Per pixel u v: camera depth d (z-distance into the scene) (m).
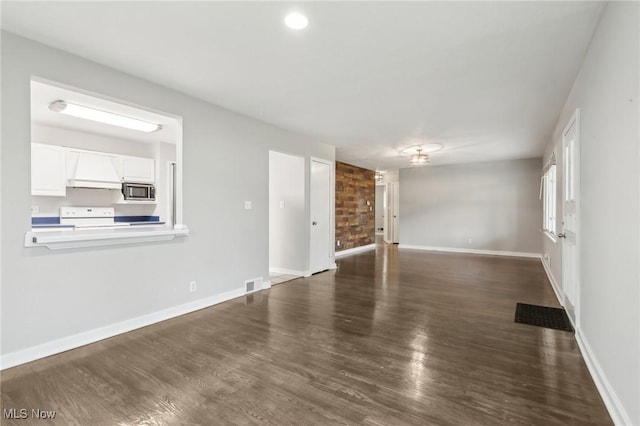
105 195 5.70
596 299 2.20
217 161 3.81
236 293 4.12
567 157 3.51
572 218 3.21
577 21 2.09
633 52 1.53
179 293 3.45
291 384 2.10
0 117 2.24
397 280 5.12
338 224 7.84
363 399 1.93
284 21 2.10
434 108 3.86
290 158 5.49
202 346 2.68
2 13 2.04
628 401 1.59
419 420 1.74
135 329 3.04
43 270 2.47
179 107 3.38
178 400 1.92
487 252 8.00
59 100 3.30
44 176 4.69
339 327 3.11
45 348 2.48
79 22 2.14
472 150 6.46
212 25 2.16
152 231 3.11
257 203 4.41
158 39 2.35
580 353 2.55
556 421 1.73
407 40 2.33
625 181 1.65
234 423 1.72
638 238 1.49
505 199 7.77
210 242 3.76
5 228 2.28
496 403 1.89
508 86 3.18
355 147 6.21
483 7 1.94
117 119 3.74
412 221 9.05
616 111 1.78
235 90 3.33
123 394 1.98
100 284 2.81
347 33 2.25
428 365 2.36
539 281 5.02
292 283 4.93
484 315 3.45
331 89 3.30
